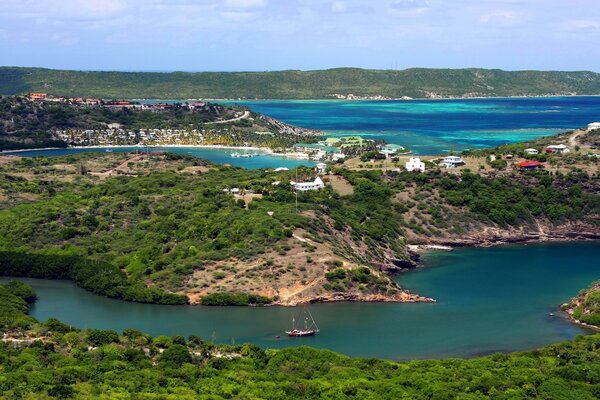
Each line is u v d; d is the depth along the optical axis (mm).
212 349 153250
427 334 177000
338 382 131250
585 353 152625
